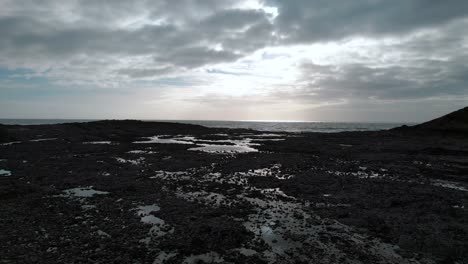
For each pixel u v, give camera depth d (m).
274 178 19.81
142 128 66.19
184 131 67.12
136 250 9.52
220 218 12.41
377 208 13.72
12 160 25.95
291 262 9.06
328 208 13.67
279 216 12.81
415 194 15.67
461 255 9.44
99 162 25.08
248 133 67.56
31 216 12.45
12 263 8.67
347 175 20.53
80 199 15.02
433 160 25.89
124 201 14.64
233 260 9.10
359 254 9.55
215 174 21.45
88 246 9.79
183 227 11.39
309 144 40.16
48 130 50.09
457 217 12.53
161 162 25.84
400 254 9.57
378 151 32.22
